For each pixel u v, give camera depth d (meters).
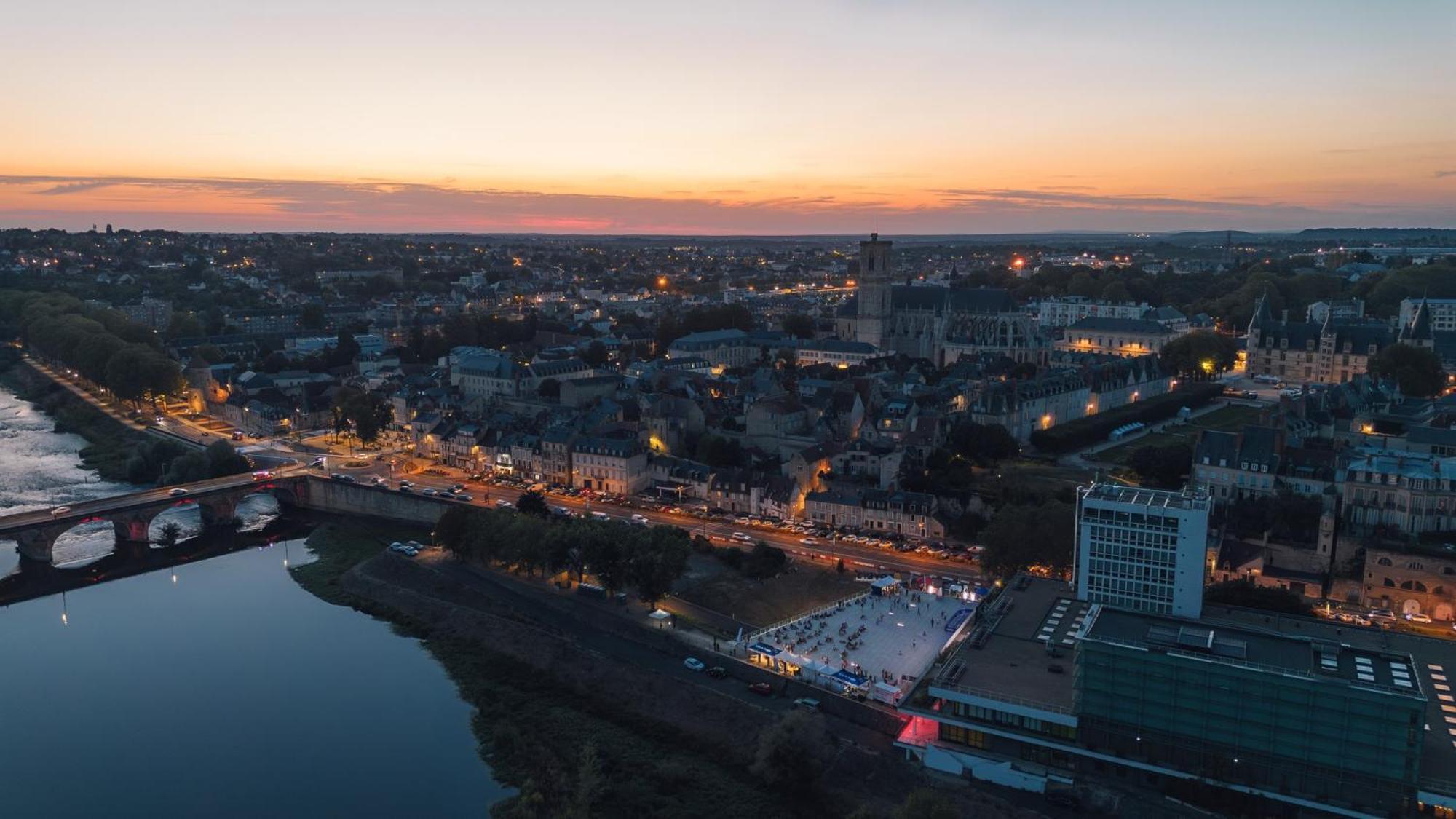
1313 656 190.12
